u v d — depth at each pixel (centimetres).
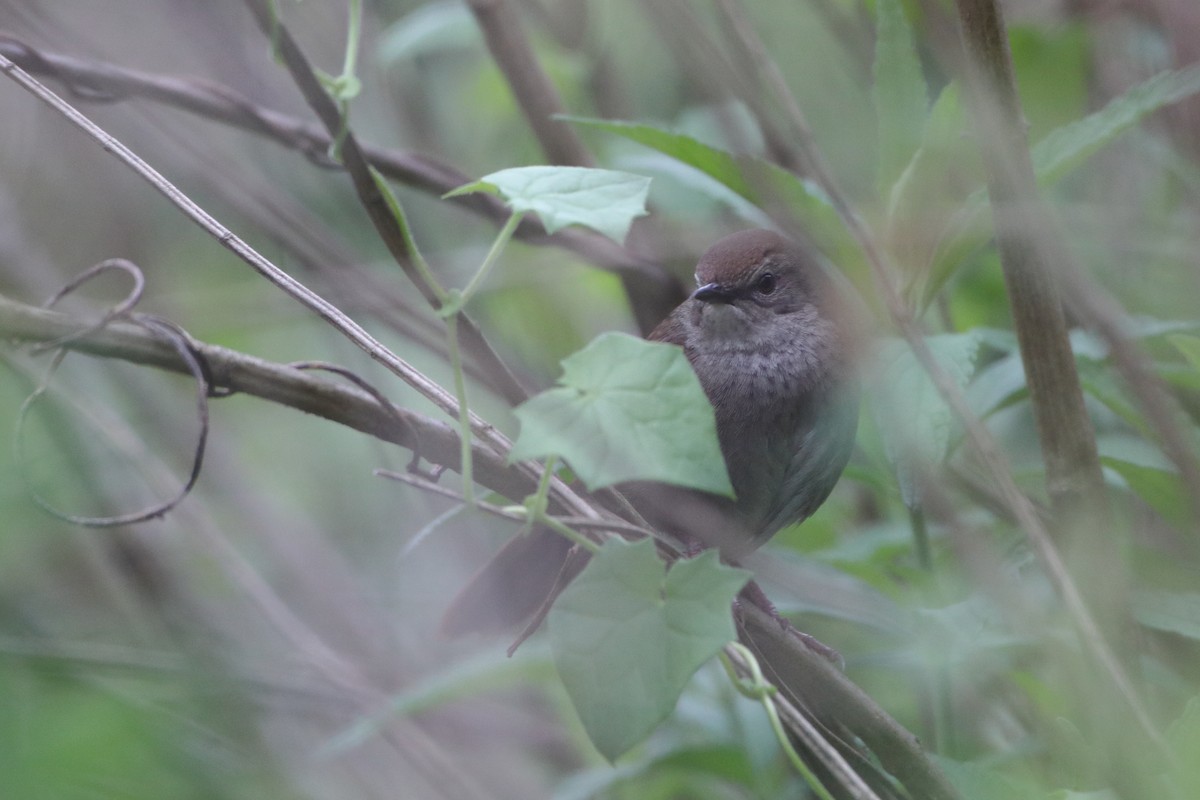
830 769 468
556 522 446
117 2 1067
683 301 974
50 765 550
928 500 554
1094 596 544
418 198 1140
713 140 910
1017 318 546
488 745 959
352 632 1001
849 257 627
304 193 1143
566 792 768
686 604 413
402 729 816
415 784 883
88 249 1132
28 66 783
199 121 1021
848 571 720
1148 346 710
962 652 621
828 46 1060
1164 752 467
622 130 655
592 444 399
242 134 1107
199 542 932
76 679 722
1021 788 529
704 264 888
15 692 571
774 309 865
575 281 1102
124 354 518
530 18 1038
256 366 536
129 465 930
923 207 613
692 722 788
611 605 417
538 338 1100
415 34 946
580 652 415
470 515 1000
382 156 884
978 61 517
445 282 1016
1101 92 859
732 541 757
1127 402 646
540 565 798
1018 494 515
